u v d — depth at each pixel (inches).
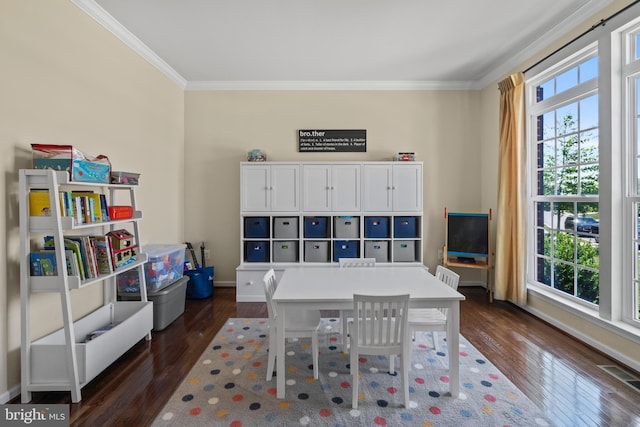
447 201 175.0
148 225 138.8
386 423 68.2
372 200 161.5
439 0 100.9
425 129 173.8
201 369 90.8
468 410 72.5
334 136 172.9
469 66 152.6
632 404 74.1
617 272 96.6
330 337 113.0
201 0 100.3
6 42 75.0
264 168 160.4
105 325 105.3
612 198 96.3
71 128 95.1
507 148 141.8
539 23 114.7
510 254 143.8
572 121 116.4
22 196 73.4
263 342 109.1
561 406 73.6
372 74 162.1
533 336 111.9
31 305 79.7
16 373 77.1
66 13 92.7
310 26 115.9
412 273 102.7
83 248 82.0
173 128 160.9
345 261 119.0
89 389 80.7
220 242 174.1
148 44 129.6
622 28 93.1
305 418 69.9
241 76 164.4
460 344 105.7
